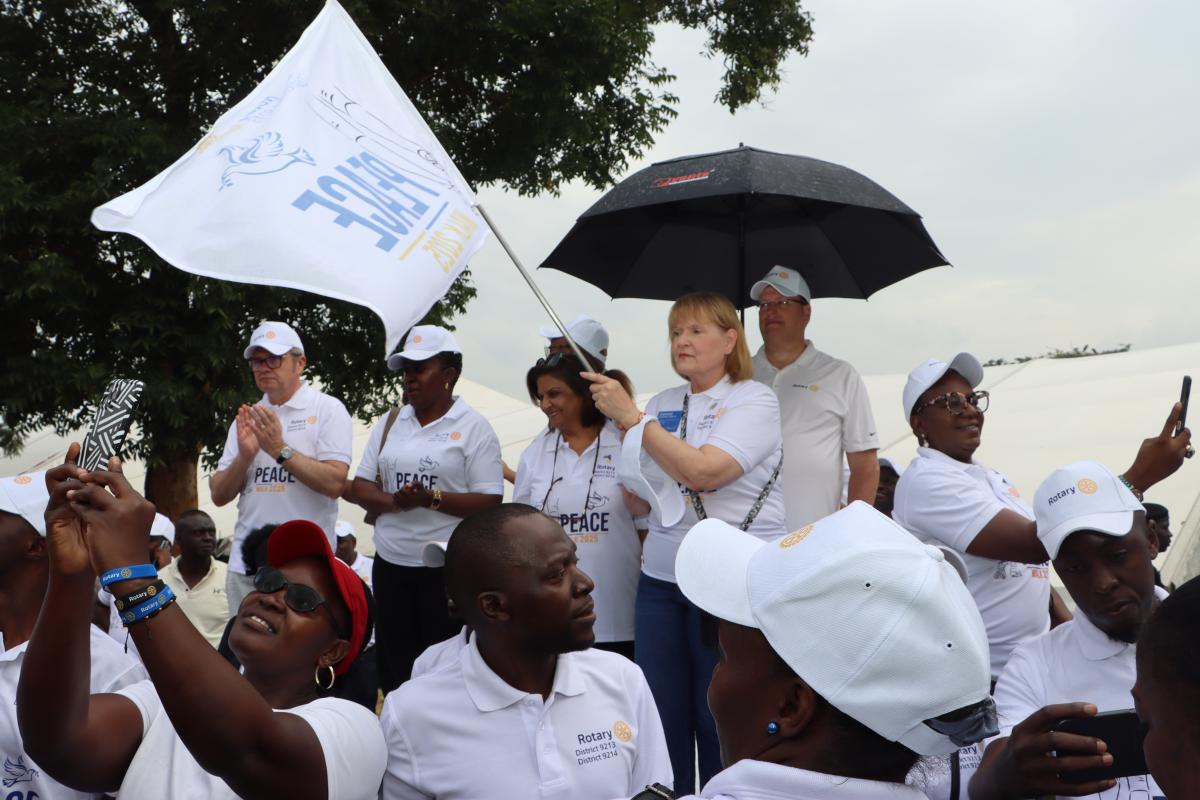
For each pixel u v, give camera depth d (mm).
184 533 6008
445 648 2832
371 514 5402
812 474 4586
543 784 2379
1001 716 2615
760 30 16141
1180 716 1150
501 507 2525
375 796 2176
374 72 3459
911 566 1447
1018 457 8477
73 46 12750
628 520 4492
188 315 11500
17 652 2359
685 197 4586
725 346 4180
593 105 13727
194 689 1761
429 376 5227
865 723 1427
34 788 2357
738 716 1548
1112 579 2529
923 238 4996
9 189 10406
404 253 3125
